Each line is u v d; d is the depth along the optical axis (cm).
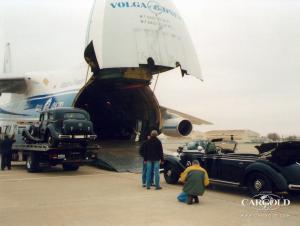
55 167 1814
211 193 1059
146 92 2005
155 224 677
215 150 1148
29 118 2136
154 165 1122
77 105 2109
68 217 728
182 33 1728
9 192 1028
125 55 1557
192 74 1698
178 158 1228
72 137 1471
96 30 1588
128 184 1205
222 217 739
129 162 1670
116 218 722
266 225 679
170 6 1744
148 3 1655
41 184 1193
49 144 1484
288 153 916
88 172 1574
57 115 1505
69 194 1002
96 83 1947
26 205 845
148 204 870
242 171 988
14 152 1859
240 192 1080
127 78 1827
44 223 679
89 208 816
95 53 1584
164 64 1608
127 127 2244
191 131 2073
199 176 876
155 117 2069
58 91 1948
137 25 1595
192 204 878
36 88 2116
